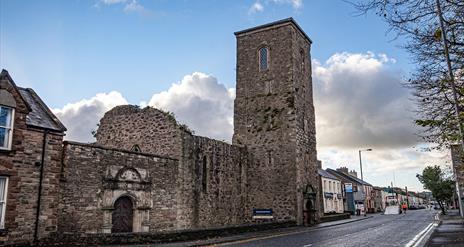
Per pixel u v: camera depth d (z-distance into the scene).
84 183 19.50
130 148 28.31
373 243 18.53
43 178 16.88
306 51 39.62
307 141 36.34
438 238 20.02
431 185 60.22
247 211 34.19
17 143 16.06
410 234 23.45
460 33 10.84
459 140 11.55
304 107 36.84
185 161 26.66
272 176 33.97
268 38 37.22
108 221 20.33
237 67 38.19
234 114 37.12
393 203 88.81
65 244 16.42
